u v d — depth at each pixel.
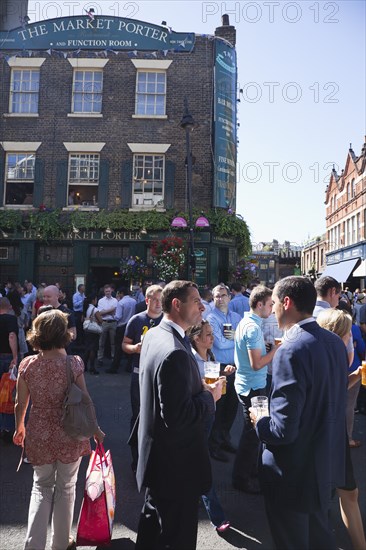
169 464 2.44
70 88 15.91
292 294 2.54
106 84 15.91
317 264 43.88
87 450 3.14
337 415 2.47
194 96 15.84
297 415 2.27
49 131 15.84
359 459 4.93
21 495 4.05
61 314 3.21
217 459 4.98
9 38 16.02
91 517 3.16
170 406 2.32
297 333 2.46
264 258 58.19
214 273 15.29
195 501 2.49
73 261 15.63
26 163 16.00
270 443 2.37
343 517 3.01
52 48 15.93
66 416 2.96
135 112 15.86
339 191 35.31
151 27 15.94
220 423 5.04
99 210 15.55
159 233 15.34
